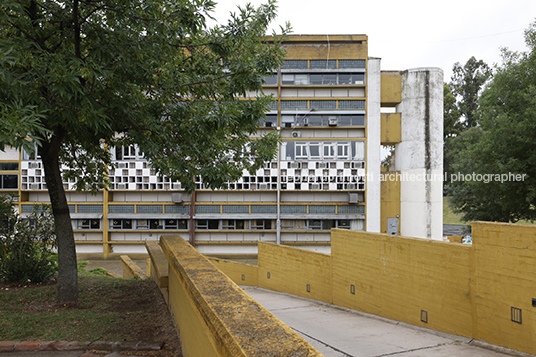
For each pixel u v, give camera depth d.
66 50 5.66
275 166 23.39
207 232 23.42
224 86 7.46
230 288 2.16
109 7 5.91
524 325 3.97
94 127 5.52
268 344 1.23
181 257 3.47
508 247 4.19
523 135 17.80
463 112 52.47
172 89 6.92
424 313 5.58
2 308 5.86
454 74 56.28
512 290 4.12
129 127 6.53
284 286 11.71
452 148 44.12
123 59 5.84
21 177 22.81
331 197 23.77
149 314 5.32
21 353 3.98
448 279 5.10
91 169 8.80
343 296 8.12
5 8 4.59
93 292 7.24
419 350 4.38
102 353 3.91
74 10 5.44
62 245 6.28
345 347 4.75
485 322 4.48
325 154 23.45
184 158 7.12
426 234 23.31
